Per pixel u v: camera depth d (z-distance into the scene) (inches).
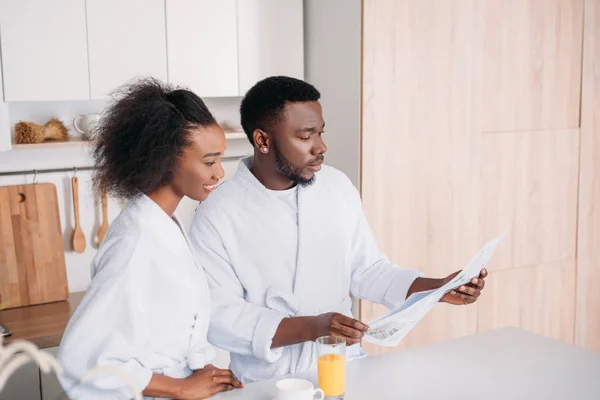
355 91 100.9
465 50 107.1
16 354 84.0
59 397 49.9
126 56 95.4
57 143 95.7
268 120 64.8
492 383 58.9
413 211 106.0
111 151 54.5
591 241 125.2
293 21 106.5
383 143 102.2
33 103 100.1
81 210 105.6
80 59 92.7
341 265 71.1
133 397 52.4
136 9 95.3
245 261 67.6
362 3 98.0
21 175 101.3
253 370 66.9
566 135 119.2
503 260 116.7
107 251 53.9
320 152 65.5
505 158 113.7
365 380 59.6
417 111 104.3
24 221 100.7
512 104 112.9
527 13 112.0
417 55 103.0
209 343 62.9
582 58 118.7
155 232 54.5
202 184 55.5
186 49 99.2
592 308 127.6
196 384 54.7
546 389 57.7
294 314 68.6
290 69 107.3
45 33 90.4
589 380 59.6
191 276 56.1
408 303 61.6
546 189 118.7
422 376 60.3
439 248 109.2
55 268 102.6
